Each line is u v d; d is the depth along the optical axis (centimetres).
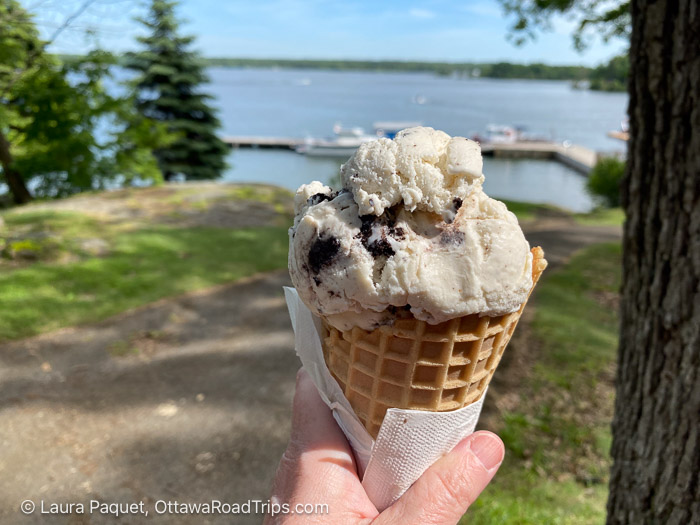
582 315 630
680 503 200
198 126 2197
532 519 298
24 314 609
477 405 168
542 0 855
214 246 953
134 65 2206
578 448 367
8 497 347
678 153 196
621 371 235
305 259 150
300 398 186
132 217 1108
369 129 4781
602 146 4206
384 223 147
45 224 974
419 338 148
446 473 151
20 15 934
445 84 17538
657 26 199
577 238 1162
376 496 163
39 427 420
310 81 17588
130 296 696
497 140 4200
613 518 237
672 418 203
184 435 422
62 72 1221
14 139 1291
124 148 1427
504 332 165
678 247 199
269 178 2805
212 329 623
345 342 169
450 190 147
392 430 156
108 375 507
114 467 382
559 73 11650
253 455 401
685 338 198
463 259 142
